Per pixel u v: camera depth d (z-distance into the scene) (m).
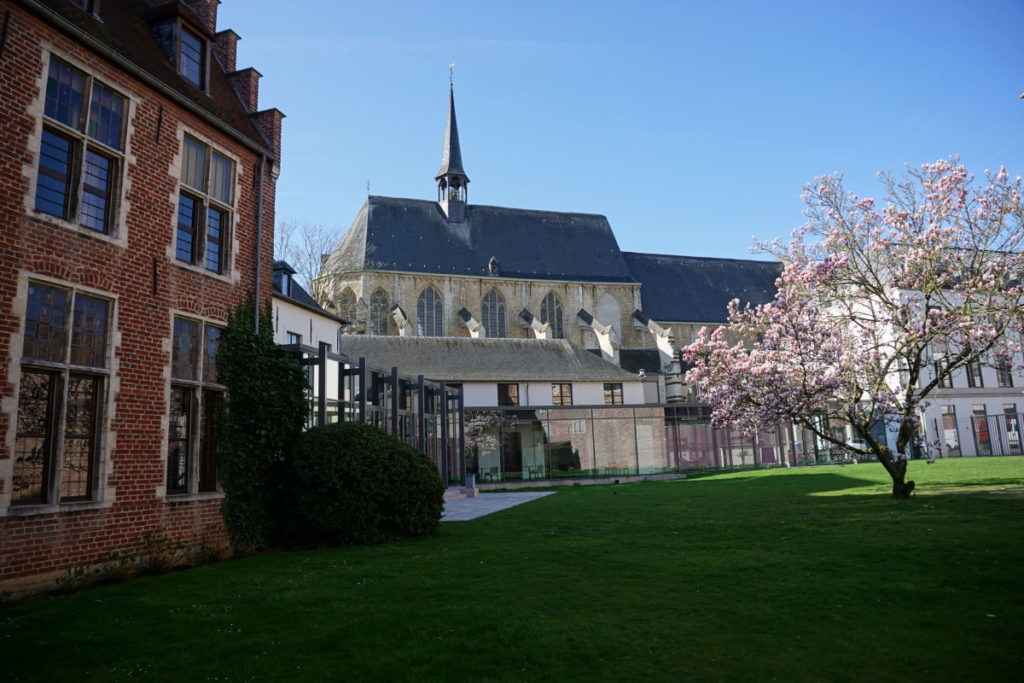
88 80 9.32
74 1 10.03
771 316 16.69
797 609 6.70
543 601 7.25
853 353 16.86
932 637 5.74
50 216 8.60
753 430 17.16
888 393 15.39
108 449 9.16
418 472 12.44
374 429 12.84
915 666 5.11
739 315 18.16
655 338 52.22
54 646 5.97
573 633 6.07
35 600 7.69
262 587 8.19
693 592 7.53
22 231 8.21
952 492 16.08
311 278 43.06
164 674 5.22
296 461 12.02
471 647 5.72
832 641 5.74
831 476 25.09
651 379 48.16
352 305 48.06
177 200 10.74
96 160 9.49
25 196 8.28
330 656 5.61
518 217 58.25
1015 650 5.38
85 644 6.02
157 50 11.49
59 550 8.37
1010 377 40.31
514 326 52.09
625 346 54.81
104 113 9.62
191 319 10.91
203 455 11.03
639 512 15.92
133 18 11.64
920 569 8.08
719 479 28.59
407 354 39.22
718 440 40.25
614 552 10.10
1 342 7.85
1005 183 16.12
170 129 10.73
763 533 11.33
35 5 8.41
